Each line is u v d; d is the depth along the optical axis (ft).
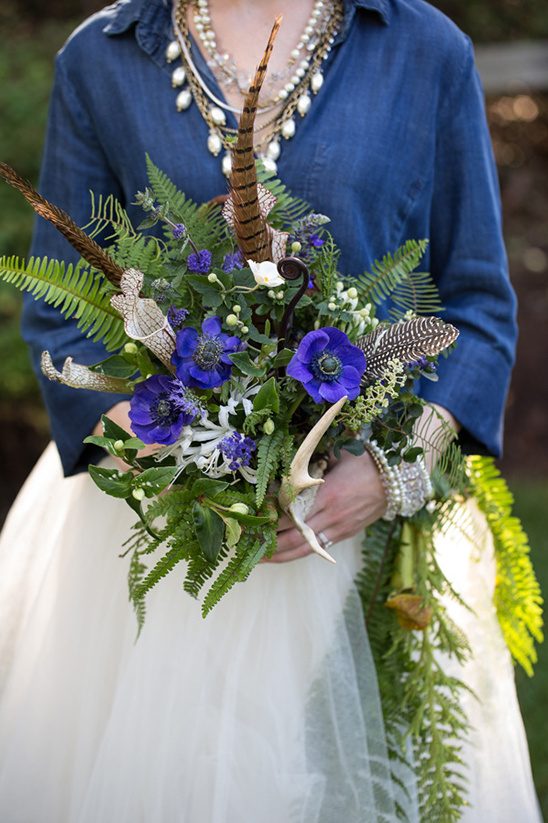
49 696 4.08
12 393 10.62
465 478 4.04
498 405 4.04
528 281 16.96
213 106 3.99
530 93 19.21
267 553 3.21
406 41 3.99
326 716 3.73
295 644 3.83
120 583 4.03
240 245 3.20
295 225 3.43
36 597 4.33
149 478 2.97
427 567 3.95
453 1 18.49
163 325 3.08
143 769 3.74
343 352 3.19
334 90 3.96
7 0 13.83
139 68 4.07
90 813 3.72
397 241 4.06
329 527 3.69
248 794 3.65
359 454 3.40
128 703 3.79
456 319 4.10
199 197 3.96
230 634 3.80
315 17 4.00
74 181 4.21
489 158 4.18
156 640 3.83
